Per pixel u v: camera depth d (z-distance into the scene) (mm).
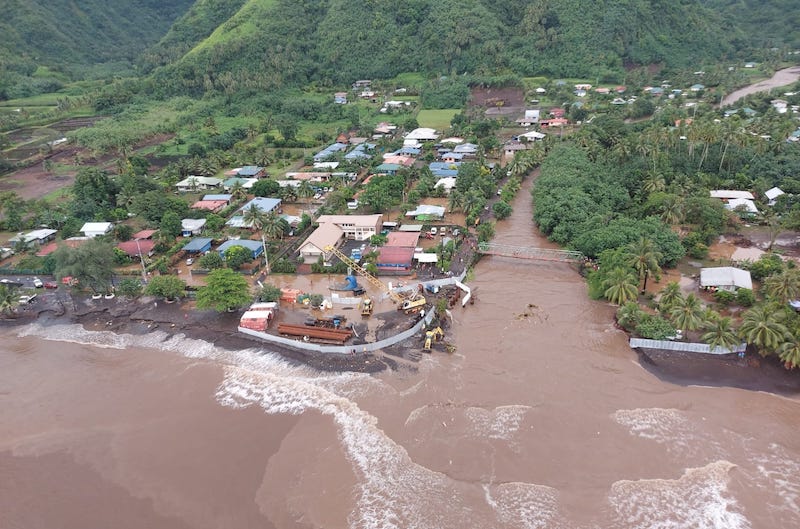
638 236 103688
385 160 181250
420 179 158750
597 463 60688
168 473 62281
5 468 64375
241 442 66188
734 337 74875
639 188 134125
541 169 160375
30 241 124188
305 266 112500
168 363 83000
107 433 69125
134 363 83500
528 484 58406
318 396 73625
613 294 87438
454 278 101812
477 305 94688
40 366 83812
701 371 74562
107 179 152125
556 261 110375
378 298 97062
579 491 57375
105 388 77938
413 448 63906
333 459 62906
